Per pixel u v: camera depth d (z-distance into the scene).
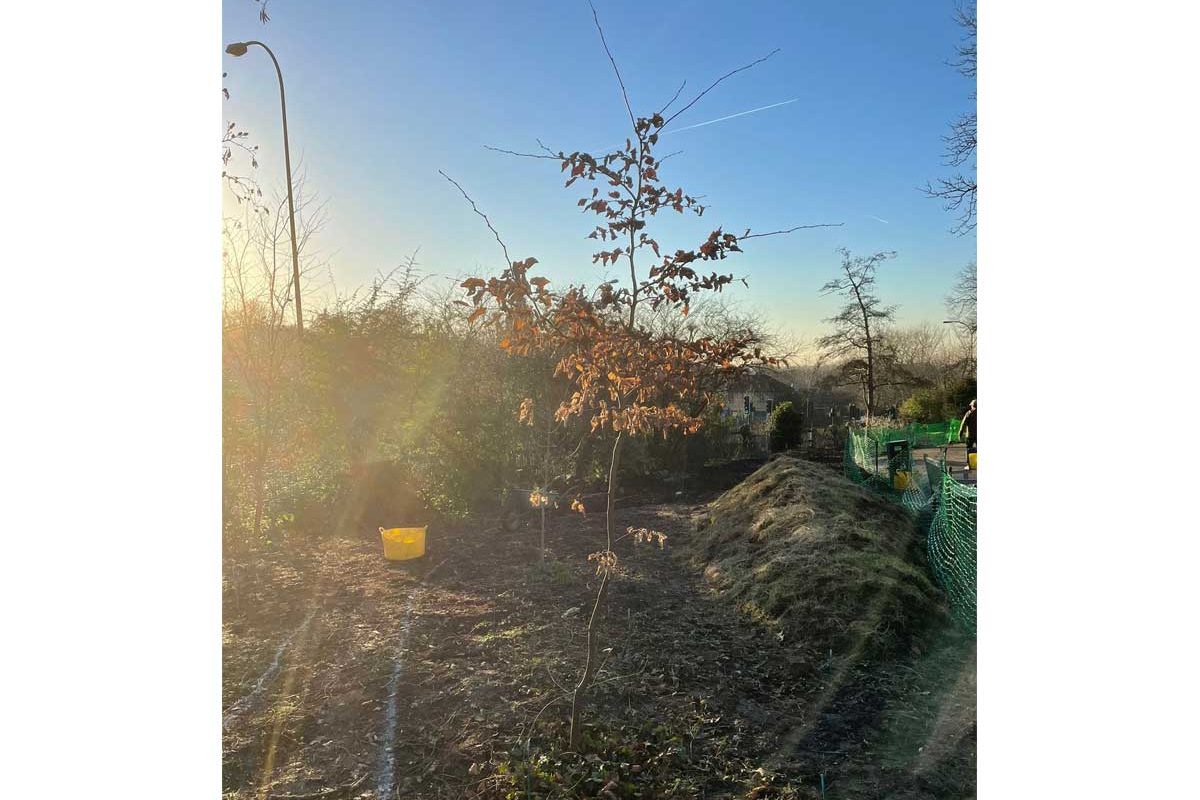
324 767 3.14
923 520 8.01
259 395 6.87
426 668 4.16
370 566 6.45
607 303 3.15
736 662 4.39
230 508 7.17
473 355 9.58
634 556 7.04
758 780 3.11
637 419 3.26
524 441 9.55
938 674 4.22
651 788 3.03
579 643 4.61
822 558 5.56
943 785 3.10
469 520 8.61
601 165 3.09
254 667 4.17
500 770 3.08
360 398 8.94
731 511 8.20
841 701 3.90
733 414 15.83
